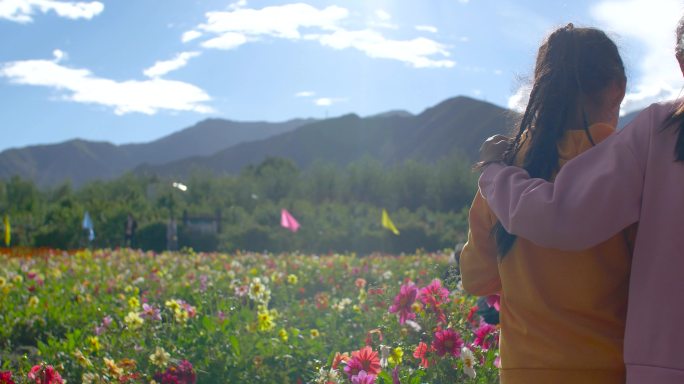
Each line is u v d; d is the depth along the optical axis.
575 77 2.08
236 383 4.81
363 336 5.64
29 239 27.36
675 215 1.76
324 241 25.98
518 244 2.02
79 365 4.96
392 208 47.41
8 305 7.64
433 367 4.02
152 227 27.17
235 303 6.63
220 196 43.94
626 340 1.79
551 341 1.94
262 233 25.92
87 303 7.81
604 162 1.85
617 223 1.82
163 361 4.70
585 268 1.92
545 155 2.05
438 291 4.59
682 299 1.72
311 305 7.21
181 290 8.74
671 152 1.80
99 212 32.28
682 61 1.92
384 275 9.70
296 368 5.01
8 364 5.20
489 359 4.04
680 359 1.69
